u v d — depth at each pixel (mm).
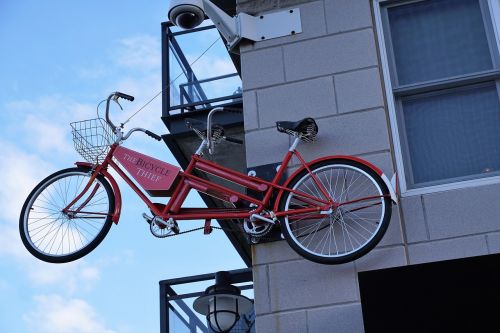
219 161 8570
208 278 7777
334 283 5605
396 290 4770
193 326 7781
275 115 6328
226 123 8328
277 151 6191
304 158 6098
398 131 6133
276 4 6766
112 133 6328
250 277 7680
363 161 5723
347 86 6293
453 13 6473
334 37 6516
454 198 5703
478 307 4629
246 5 6836
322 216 5762
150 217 6051
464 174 5949
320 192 5906
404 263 5559
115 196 6207
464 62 6297
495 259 4719
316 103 6293
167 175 6094
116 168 6258
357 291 5551
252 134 6301
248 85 6492
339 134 6129
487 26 6355
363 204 5789
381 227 5508
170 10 6695
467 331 4590
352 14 6570
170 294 7797
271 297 5664
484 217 5602
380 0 6609
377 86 6238
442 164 6008
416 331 4652
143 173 6137
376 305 4758
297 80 6418
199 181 6062
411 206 5734
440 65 6328
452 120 6133
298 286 5656
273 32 6656
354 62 6375
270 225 5785
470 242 5543
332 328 5480
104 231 6152
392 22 6562
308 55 6500
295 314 5574
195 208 6027
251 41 6680
